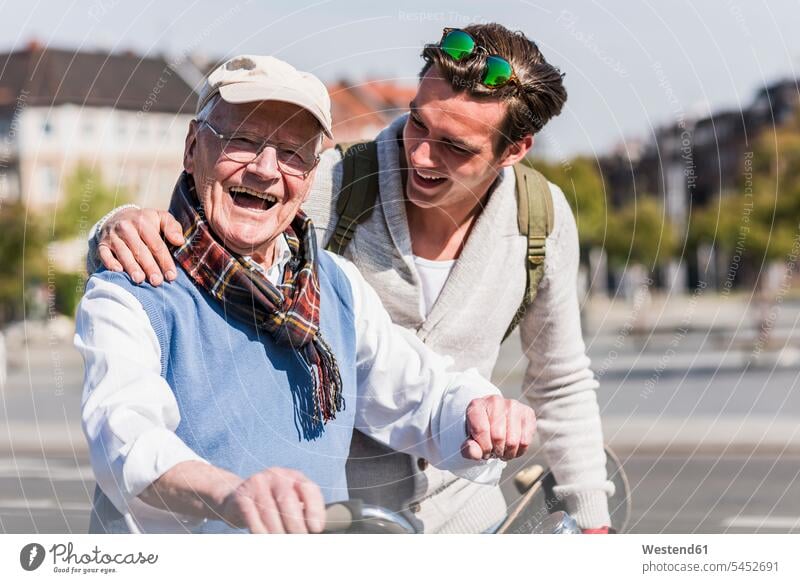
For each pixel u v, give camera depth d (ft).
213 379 5.25
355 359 5.94
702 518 18.30
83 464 23.97
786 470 22.84
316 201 6.85
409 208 6.94
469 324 7.04
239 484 4.41
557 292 7.38
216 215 5.33
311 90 5.24
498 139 6.63
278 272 5.65
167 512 5.06
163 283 5.24
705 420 28.27
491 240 6.98
